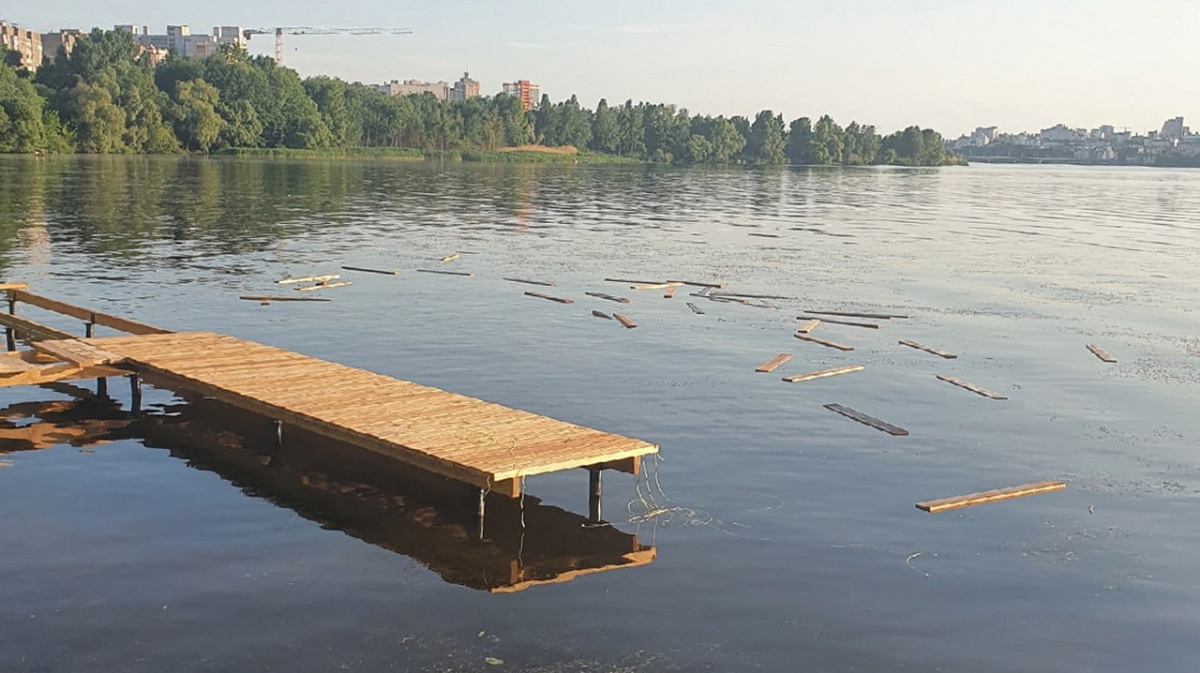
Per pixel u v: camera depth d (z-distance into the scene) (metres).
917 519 12.60
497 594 10.24
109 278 29.77
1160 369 21.22
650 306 27.55
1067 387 19.52
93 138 119.75
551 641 9.31
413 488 13.30
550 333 23.45
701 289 30.92
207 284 29.22
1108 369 21.14
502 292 29.30
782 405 17.62
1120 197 104.06
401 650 9.06
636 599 10.23
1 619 9.45
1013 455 15.23
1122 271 38.06
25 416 16.16
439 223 51.19
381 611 9.80
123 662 8.76
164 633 9.27
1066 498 13.52
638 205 70.69
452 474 12.09
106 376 16.83
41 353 17.86
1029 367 21.17
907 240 49.06
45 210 49.72
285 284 29.52
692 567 11.03
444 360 20.48
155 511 12.27
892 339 23.80
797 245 45.44
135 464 13.97
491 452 12.44
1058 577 11.07
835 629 9.74
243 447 14.83
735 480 13.82
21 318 22.92
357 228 47.16
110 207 52.66
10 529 11.59
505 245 42.03
